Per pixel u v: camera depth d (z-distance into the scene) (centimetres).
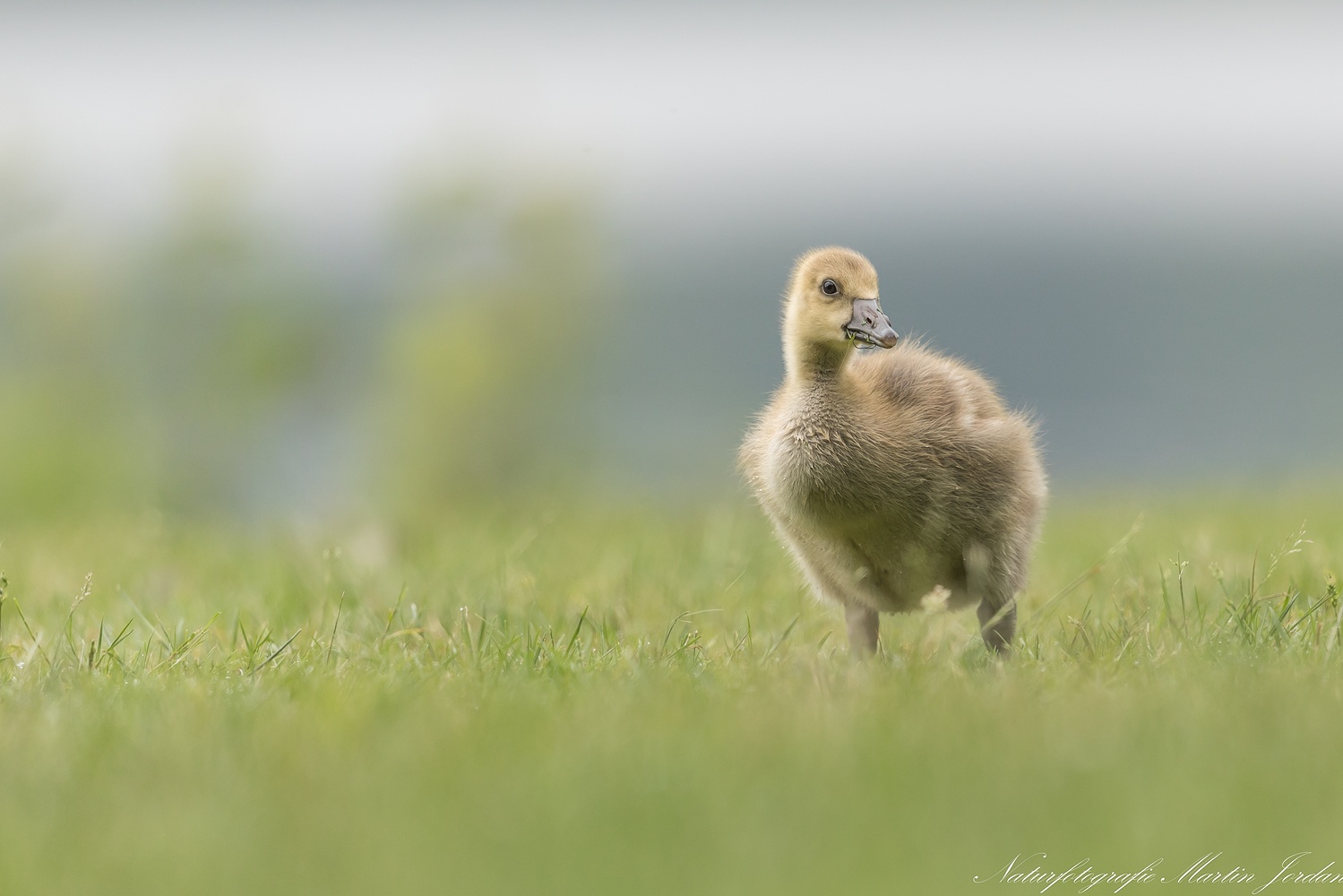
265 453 5019
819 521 1107
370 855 626
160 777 731
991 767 708
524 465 4838
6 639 1177
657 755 736
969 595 1123
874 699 841
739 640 1095
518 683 917
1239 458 5359
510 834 643
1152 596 1212
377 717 829
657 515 2098
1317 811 643
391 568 1477
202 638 1101
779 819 651
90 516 2830
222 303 5009
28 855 638
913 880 593
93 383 4972
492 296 4838
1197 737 737
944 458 1077
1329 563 1304
